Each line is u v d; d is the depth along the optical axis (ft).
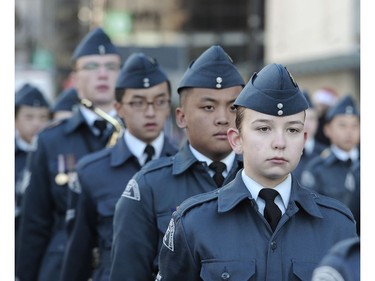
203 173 30.09
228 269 23.50
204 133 29.78
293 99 23.40
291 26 172.76
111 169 35.50
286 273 23.63
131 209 30.17
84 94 42.75
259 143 23.43
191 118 29.96
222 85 29.60
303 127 23.67
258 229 23.85
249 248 23.68
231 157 30.27
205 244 23.81
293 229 24.03
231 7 276.82
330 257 19.12
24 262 42.63
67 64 263.08
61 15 274.98
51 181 42.45
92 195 35.42
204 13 279.49
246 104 23.63
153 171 30.53
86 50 42.63
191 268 24.23
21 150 56.44
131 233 30.01
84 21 278.26
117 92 35.42
